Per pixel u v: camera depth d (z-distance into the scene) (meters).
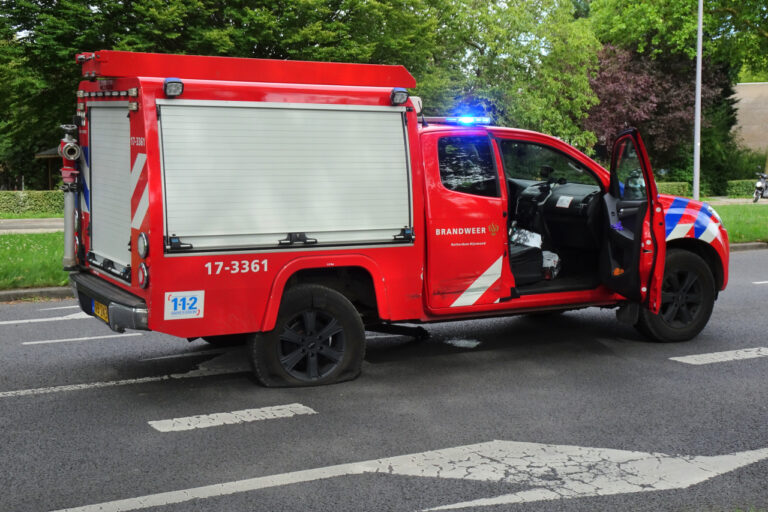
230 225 5.32
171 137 5.13
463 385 5.93
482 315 6.48
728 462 4.37
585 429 4.91
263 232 5.42
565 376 6.19
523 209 6.96
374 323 6.56
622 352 7.01
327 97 5.59
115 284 5.81
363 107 5.73
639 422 5.05
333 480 4.10
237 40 22.64
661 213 6.43
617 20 36.72
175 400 5.54
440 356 6.87
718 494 3.94
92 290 5.71
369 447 4.59
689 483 4.07
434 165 6.13
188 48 22.81
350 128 5.69
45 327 8.16
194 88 5.18
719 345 7.27
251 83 5.37
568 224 6.96
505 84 30.61
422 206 6.00
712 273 7.62
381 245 5.84
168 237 5.13
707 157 42.19
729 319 8.52
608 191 6.87
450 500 3.86
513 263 6.71
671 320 7.34
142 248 5.15
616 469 4.26
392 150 5.85
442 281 6.18
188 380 6.06
